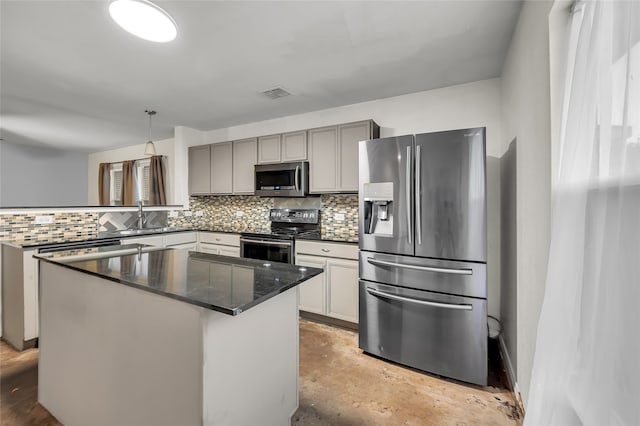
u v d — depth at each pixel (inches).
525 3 63.6
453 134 79.3
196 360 41.8
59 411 63.8
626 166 28.6
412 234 84.9
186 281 50.8
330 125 130.8
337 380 80.1
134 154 225.3
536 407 39.1
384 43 81.7
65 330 62.7
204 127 171.8
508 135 87.1
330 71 98.8
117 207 139.0
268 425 53.7
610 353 29.8
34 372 81.8
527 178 63.5
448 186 80.0
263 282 51.4
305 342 102.7
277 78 104.3
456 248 79.3
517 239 72.8
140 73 99.7
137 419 49.5
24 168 229.9
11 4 64.4
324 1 64.5
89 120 157.3
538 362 39.5
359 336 94.5
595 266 32.6
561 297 36.8
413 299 83.7
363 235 93.6
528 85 62.3
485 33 77.2
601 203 32.0
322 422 64.5
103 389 55.0
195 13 67.9
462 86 108.8
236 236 146.8
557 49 46.3
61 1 63.6
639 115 27.7
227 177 156.7
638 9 27.4
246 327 48.6
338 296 114.3
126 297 51.2
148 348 47.9
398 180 87.1
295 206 148.8
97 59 89.9
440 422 64.7
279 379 56.5
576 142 35.3
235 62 92.2
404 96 119.8
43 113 145.0
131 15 55.6
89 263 62.2
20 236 106.7
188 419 42.6
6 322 99.7
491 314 102.6
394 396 73.4
